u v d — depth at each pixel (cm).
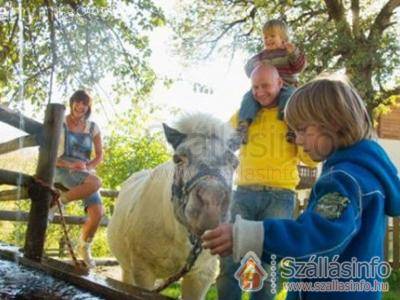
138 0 898
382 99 1398
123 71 886
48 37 852
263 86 340
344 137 174
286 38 380
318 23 1434
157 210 317
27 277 270
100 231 901
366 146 174
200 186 252
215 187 250
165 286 277
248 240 155
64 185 466
